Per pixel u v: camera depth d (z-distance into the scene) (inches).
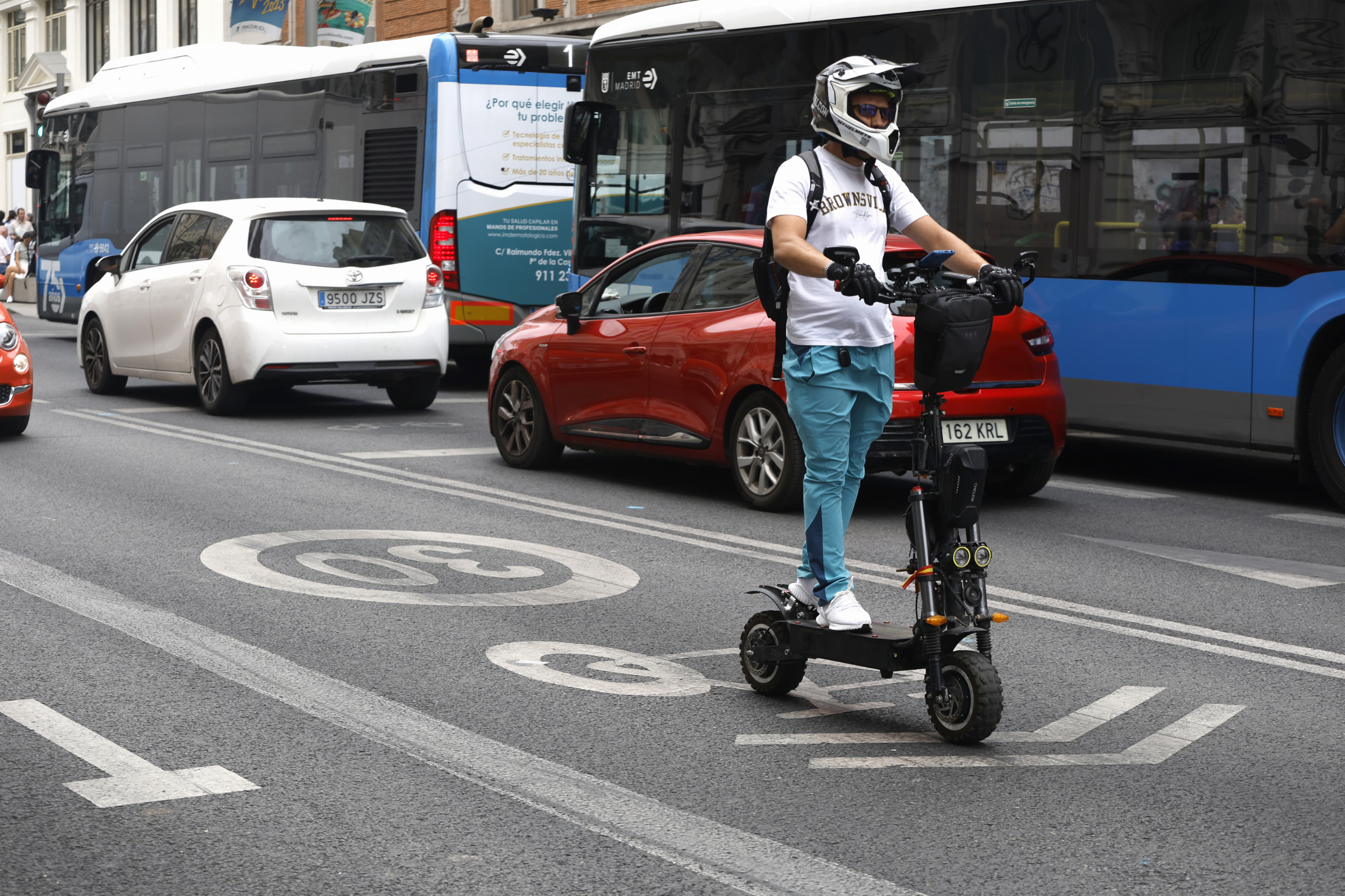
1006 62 624.4
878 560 439.8
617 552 440.5
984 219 634.2
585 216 808.9
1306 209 542.6
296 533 459.8
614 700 293.4
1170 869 212.5
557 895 200.8
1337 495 540.7
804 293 281.4
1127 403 596.1
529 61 945.5
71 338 1334.9
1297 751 267.1
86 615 351.6
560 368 581.3
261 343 741.3
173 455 623.8
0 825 223.0
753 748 265.6
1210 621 367.6
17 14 2940.5
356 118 991.0
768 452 508.1
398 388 817.5
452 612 362.9
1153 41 581.0
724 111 733.9
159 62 1207.6
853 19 677.3
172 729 269.0
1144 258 587.5
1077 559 443.2
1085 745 269.7
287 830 222.5
